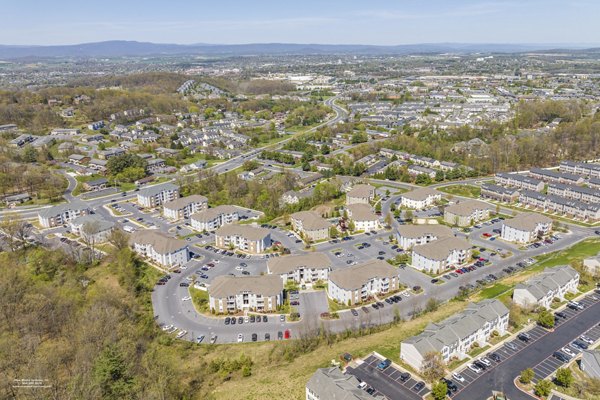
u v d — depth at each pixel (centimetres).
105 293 16362
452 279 17625
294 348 13425
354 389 10388
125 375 11306
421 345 11931
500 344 13000
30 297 16188
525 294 14638
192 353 13675
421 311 15325
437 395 10638
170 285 17850
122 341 13250
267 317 15562
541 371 11756
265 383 11906
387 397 10981
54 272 18988
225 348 13888
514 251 19875
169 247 19312
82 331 13775
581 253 18825
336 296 16425
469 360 12294
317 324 14900
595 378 11262
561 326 13788
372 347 13100
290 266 17662
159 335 14550
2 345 13150
